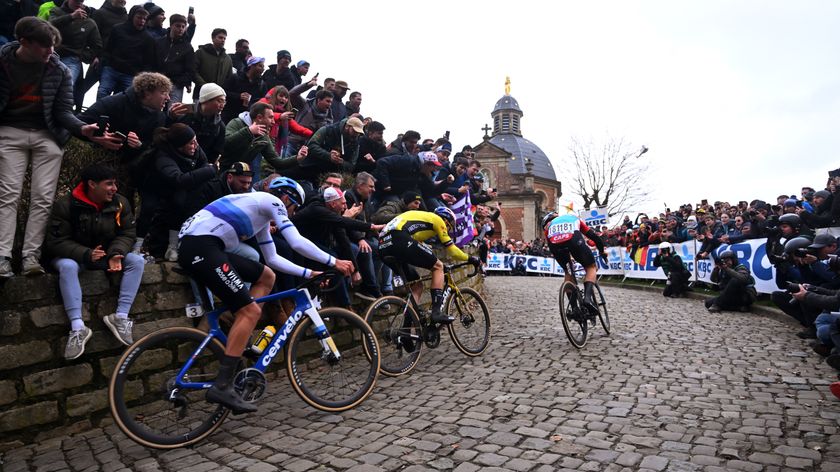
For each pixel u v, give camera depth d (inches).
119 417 110.8
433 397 145.7
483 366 179.2
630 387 150.6
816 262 213.5
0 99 122.9
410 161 254.7
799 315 228.8
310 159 228.1
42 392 123.0
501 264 880.3
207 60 260.7
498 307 344.2
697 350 200.1
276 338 132.6
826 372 163.3
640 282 549.3
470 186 360.2
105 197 131.5
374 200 255.0
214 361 128.8
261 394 128.0
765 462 100.0
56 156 131.0
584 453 105.0
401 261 179.6
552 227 219.8
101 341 134.0
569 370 171.0
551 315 299.1
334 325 190.4
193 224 119.0
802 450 105.0
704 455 103.4
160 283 148.3
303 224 177.5
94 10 250.8
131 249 144.6
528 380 159.8
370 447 111.1
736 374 163.6
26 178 138.8
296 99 290.0
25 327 121.3
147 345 116.3
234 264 124.0
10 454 115.0
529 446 108.9
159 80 153.1
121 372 112.5
